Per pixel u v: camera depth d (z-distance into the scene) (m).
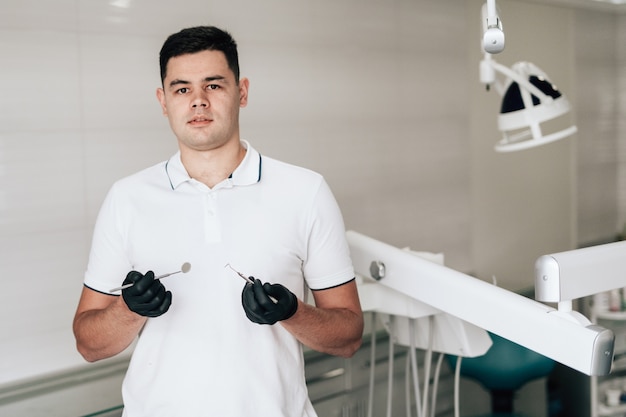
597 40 4.24
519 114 2.26
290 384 1.51
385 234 3.22
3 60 2.18
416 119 3.31
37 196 2.28
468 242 3.61
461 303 1.64
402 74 3.24
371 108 3.13
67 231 2.36
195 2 2.57
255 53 2.73
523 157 3.85
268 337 1.47
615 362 3.69
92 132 2.38
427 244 3.41
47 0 2.24
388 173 3.21
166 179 1.53
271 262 1.48
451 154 3.49
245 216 1.48
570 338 1.37
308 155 2.92
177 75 1.46
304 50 2.88
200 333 1.44
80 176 2.36
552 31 3.96
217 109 1.46
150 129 2.51
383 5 3.14
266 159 1.57
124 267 1.54
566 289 1.27
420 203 3.36
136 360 1.50
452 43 3.44
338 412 2.73
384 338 2.90
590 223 4.30
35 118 2.25
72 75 2.31
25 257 2.28
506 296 1.54
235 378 1.44
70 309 2.40
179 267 1.46
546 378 3.72
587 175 4.24
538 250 3.99
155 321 1.48
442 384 3.18
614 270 1.36
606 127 4.35
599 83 4.27
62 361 2.40
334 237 1.55
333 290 1.57
